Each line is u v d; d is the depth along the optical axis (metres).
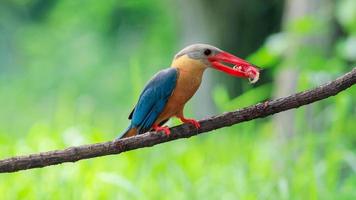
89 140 11.90
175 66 7.36
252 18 24.06
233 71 7.22
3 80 39.31
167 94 7.30
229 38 23.91
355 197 10.23
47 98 35.34
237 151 12.48
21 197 10.36
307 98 6.46
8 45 40.81
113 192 10.51
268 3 24.09
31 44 39.31
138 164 11.41
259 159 11.96
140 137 6.70
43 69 37.59
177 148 13.25
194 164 11.96
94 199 10.42
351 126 12.90
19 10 40.78
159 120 7.49
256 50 24.14
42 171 10.75
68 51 38.12
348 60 13.77
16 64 40.56
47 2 40.38
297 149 11.57
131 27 35.19
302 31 13.44
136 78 10.76
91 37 37.44
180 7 24.20
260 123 20.61
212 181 10.86
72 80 36.84
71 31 38.44
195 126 6.78
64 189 10.44
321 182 10.60
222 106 13.39
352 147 12.88
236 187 10.65
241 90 22.94
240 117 6.69
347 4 12.88
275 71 14.04
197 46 7.31
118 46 36.31
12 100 33.09
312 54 13.56
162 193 10.62
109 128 16.17
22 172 10.81
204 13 23.73
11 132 18.94
